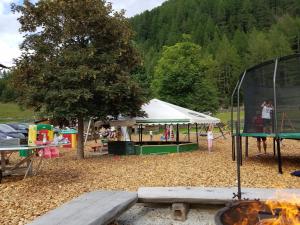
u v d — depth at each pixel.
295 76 13.18
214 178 10.79
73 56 15.96
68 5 16.36
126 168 13.48
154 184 10.07
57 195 8.77
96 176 11.59
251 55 111.44
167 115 20.88
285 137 11.73
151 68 87.75
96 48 16.81
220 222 4.32
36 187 9.73
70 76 15.74
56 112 16.02
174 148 19.75
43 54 16.83
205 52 114.19
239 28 149.75
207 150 20.61
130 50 18.27
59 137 24.89
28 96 16.42
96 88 15.95
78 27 16.84
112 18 17.25
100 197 6.54
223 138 31.47
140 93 17.91
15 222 6.53
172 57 48.84
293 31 125.62
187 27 142.62
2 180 10.96
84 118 17.28
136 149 19.41
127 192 7.04
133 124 20.38
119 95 16.72
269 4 169.12
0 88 110.38
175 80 47.28
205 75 50.31
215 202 6.65
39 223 4.97
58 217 5.24
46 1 16.72
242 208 4.98
